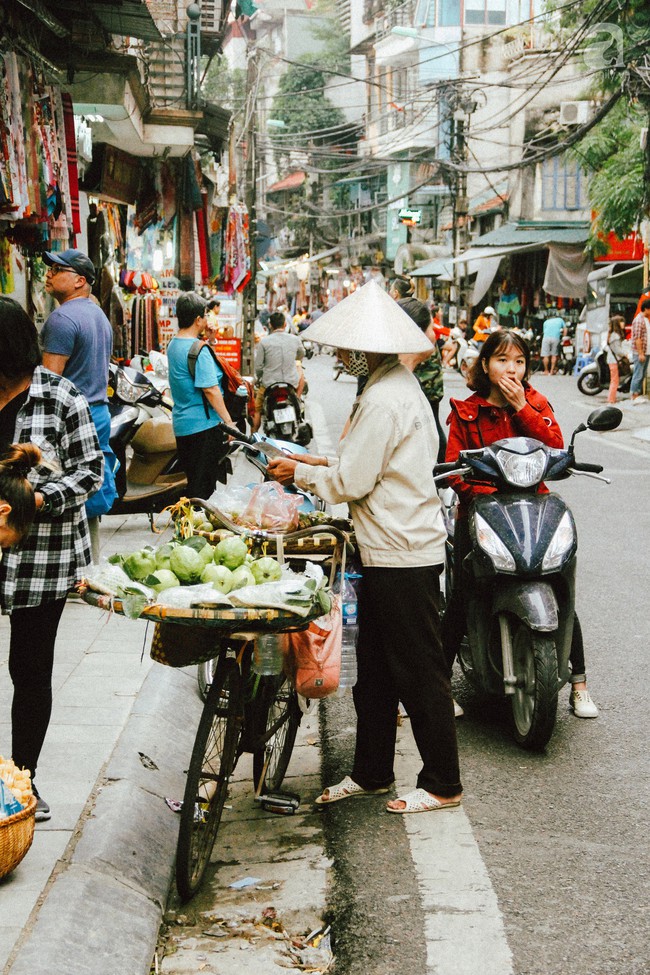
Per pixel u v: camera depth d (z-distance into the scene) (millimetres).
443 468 4660
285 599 3234
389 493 3832
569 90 30875
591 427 4562
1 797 3123
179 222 14016
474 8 39312
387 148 43719
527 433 4801
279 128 51812
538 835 3805
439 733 3953
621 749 4590
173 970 3072
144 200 13734
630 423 16812
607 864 3590
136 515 9359
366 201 50531
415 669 3918
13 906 3049
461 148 31000
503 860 3621
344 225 53656
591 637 6152
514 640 4613
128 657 5465
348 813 4020
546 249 29625
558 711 5059
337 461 4008
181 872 3316
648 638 6125
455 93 29031
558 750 4590
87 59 9438
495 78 37781
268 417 12250
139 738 4406
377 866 3596
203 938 3260
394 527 3816
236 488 4242
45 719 3666
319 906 3424
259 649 3535
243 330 19625
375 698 4090
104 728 4480
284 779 4492
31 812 3213
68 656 5465
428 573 3885
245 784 4465
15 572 3465
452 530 5426
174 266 14359
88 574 3400
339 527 4020
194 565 3385
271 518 3895
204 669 5012
